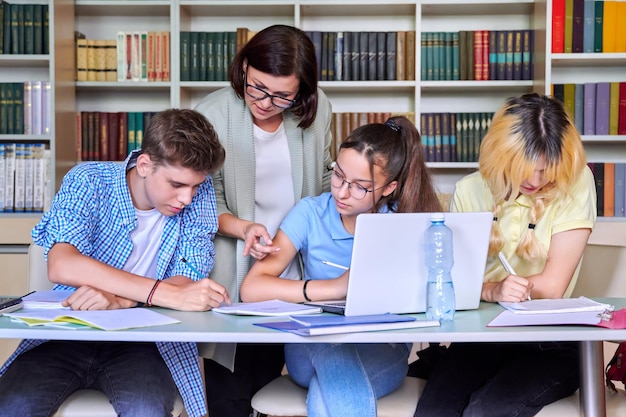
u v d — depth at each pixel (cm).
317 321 155
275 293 197
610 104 381
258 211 236
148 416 168
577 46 376
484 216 176
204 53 386
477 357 188
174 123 185
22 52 380
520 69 385
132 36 387
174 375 186
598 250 222
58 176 374
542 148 191
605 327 152
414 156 206
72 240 186
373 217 164
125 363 180
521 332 150
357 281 167
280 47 209
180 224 206
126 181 199
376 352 181
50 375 173
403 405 178
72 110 389
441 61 386
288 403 178
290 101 216
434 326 158
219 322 161
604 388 167
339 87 391
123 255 198
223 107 229
